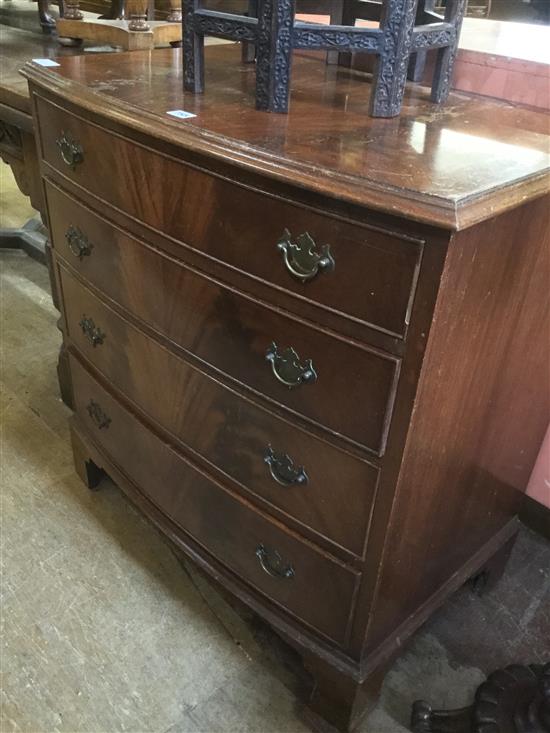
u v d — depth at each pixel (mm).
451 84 1073
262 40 847
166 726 1036
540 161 747
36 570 1273
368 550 837
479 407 874
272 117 861
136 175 898
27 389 1765
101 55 1212
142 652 1141
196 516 1093
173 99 925
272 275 770
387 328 685
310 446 833
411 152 749
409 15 825
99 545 1333
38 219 2568
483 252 678
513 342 870
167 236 891
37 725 1027
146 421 1129
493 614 1248
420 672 1138
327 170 675
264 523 956
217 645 1159
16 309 2133
